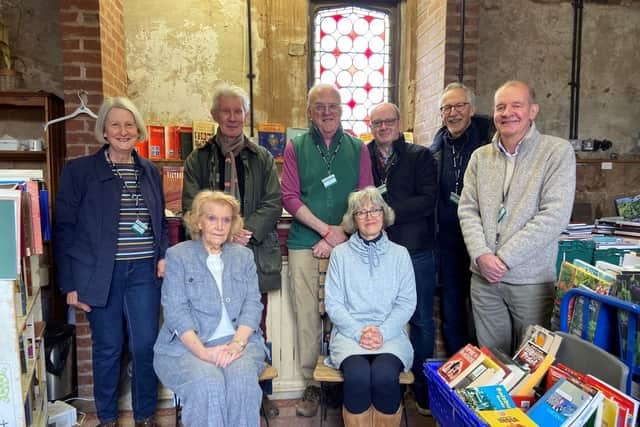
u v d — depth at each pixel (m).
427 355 2.35
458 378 1.60
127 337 2.41
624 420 1.28
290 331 2.51
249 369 1.73
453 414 1.51
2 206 1.40
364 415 1.79
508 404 1.42
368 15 4.39
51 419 2.17
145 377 2.08
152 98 4.09
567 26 4.00
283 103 4.26
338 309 1.99
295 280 2.26
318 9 4.32
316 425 2.31
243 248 1.98
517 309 1.86
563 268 1.82
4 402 1.48
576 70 4.04
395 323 1.95
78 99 2.70
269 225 2.17
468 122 2.42
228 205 1.87
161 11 4.02
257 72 4.20
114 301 1.99
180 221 2.36
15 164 3.60
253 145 2.26
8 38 3.64
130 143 1.96
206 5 4.07
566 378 1.44
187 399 1.67
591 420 1.35
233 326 1.89
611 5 4.02
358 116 4.49
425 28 3.86
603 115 4.13
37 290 1.93
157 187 2.10
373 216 1.98
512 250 1.75
